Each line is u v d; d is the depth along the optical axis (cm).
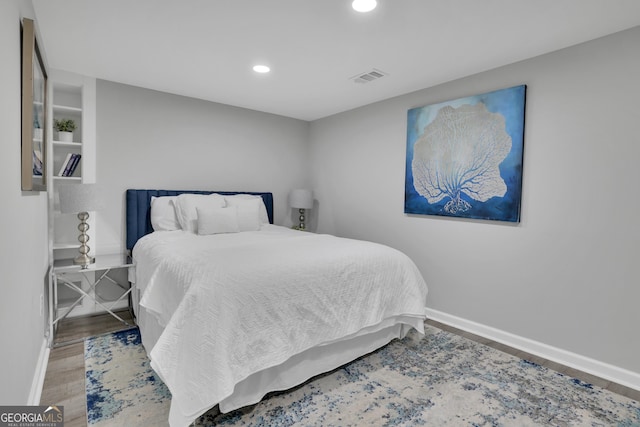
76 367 221
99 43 246
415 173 339
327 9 199
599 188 228
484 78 288
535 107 257
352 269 228
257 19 211
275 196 457
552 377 224
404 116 354
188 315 166
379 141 382
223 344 163
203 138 389
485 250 290
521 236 267
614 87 221
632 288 216
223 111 404
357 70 291
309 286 204
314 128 477
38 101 201
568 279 243
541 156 255
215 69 294
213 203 348
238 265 197
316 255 229
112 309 335
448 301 319
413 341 277
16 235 144
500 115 274
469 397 199
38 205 213
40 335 215
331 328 210
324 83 325
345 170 427
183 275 195
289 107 414
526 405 192
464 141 298
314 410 184
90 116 317
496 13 200
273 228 382
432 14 202
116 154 333
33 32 163
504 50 249
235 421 173
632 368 216
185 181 378
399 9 197
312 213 482
